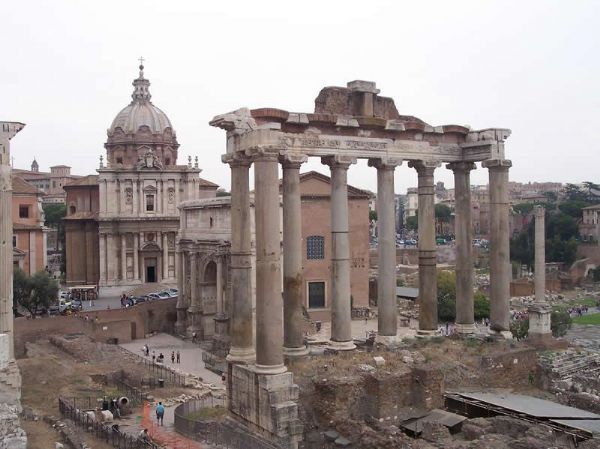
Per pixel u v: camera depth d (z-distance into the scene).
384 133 40.16
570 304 127.50
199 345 79.88
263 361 32.06
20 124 45.00
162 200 109.81
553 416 31.72
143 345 79.31
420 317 42.97
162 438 37.03
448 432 30.16
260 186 32.53
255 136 32.72
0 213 43.81
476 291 103.44
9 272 43.81
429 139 42.41
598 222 182.50
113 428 38.72
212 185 127.12
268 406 31.17
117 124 115.00
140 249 108.38
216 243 79.00
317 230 91.56
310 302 91.12
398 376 33.06
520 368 39.31
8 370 42.72
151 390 55.00
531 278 145.62
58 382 54.22
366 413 32.56
